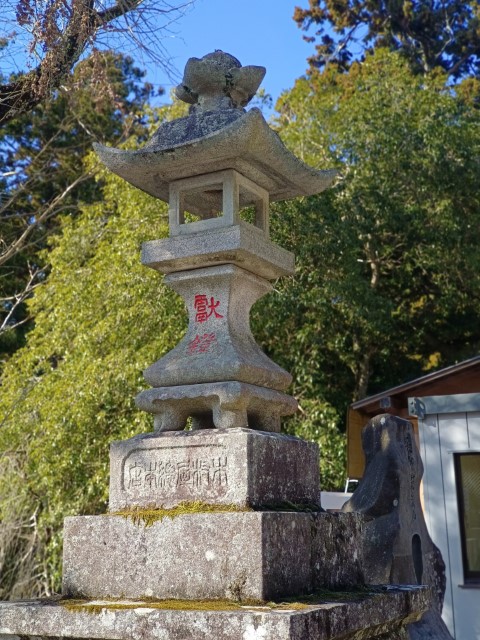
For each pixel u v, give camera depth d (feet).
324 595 9.98
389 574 16.62
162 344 33.68
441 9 62.95
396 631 11.35
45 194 44.04
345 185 40.81
